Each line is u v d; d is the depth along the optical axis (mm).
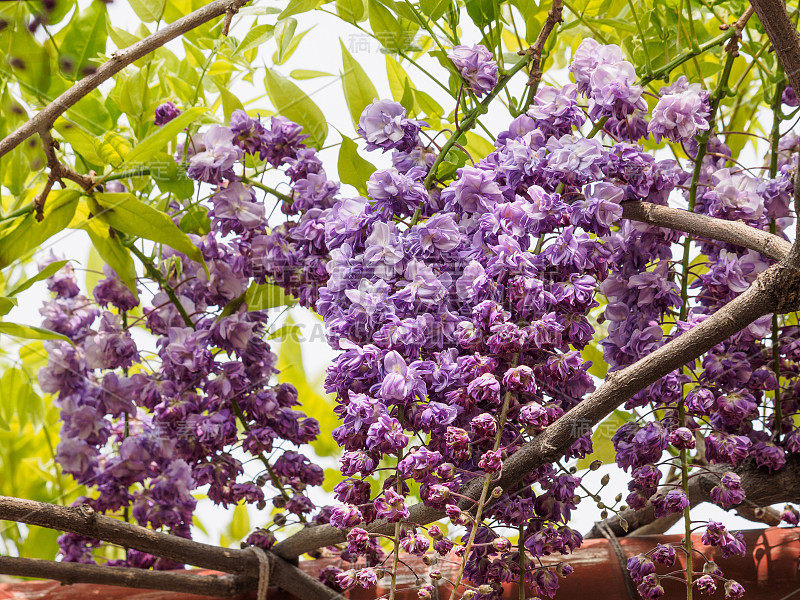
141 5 988
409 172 911
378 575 880
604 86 904
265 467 969
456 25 981
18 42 941
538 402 882
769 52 986
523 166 891
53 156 921
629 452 911
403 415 868
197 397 977
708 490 951
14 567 931
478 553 893
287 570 958
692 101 906
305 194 950
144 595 966
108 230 970
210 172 945
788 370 941
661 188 917
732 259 922
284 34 979
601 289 929
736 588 898
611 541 964
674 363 866
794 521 980
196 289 982
